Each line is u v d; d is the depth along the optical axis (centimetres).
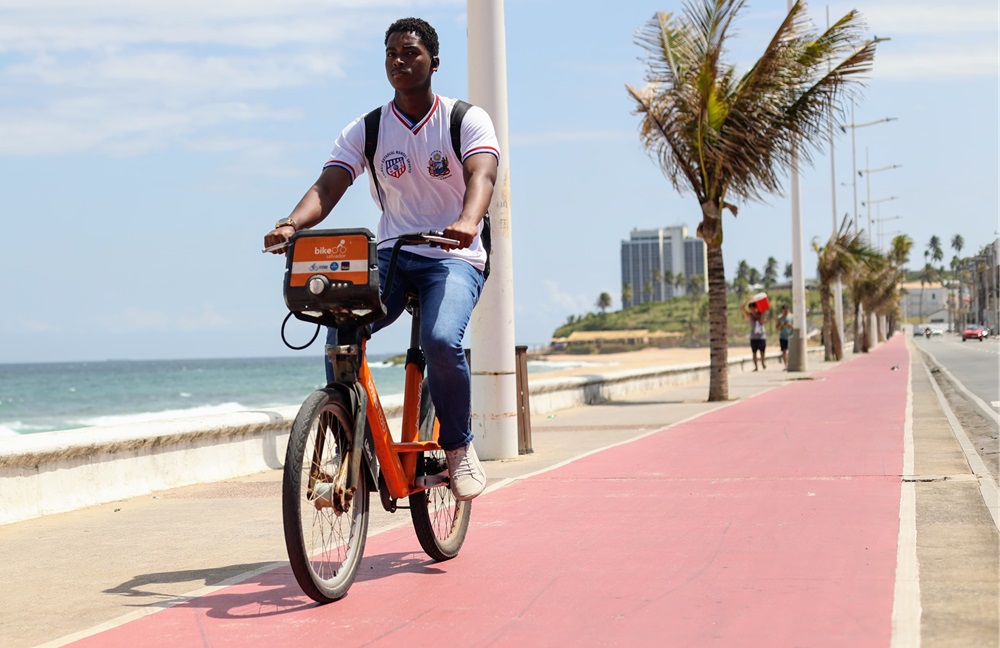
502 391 983
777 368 3562
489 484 781
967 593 409
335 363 434
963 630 358
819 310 18212
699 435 1127
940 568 455
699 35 1753
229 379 10019
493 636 373
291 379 9812
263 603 435
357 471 431
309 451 414
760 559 486
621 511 641
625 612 400
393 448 458
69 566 546
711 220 1814
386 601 430
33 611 446
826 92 1741
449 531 518
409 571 487
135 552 581
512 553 522
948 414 1351
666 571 469
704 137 1761
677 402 1844
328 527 433
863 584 429
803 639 355
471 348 997
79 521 698
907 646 342
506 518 628
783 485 725
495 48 964
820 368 3300
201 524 672
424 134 469
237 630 393
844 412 1395
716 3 1711
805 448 957
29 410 4788
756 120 1767
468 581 462
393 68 465
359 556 453
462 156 467
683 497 688
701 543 530
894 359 4081
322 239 421
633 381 2194
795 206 3061
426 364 469
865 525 562
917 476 744
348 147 479
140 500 790
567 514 636
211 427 890
